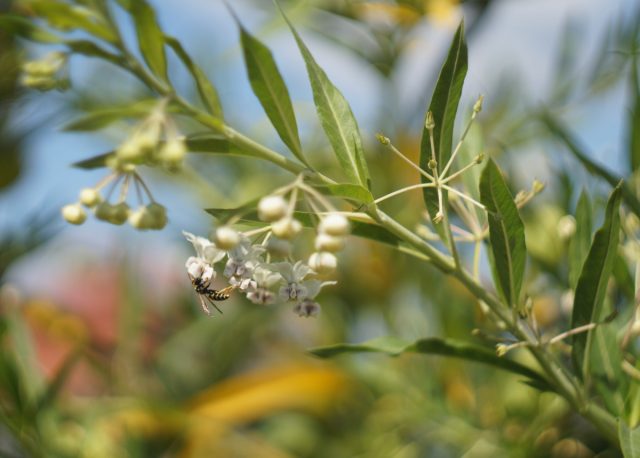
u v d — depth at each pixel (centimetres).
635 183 69
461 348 62
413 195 85
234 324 92
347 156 60
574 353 62
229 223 56
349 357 85
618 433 59
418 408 82
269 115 58
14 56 85
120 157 55
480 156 59
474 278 64
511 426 79
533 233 75
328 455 86
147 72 58
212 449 87
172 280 96
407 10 83
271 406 87
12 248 83
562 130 71
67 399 84
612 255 60
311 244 86
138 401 85
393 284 86
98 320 99
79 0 58
